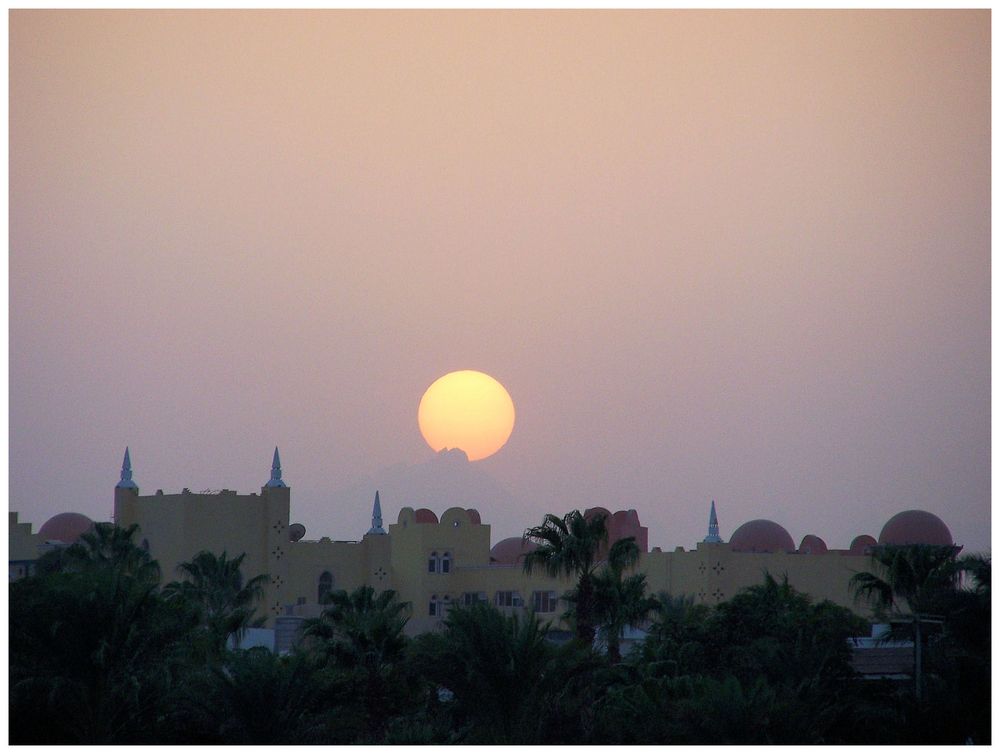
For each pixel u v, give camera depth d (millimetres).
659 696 173625
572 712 178500
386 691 184500
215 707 173500
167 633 178250
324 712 178750
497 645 175375
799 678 191500
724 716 161875
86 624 170250
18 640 169500
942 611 195000
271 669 175000
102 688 170375
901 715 181625
